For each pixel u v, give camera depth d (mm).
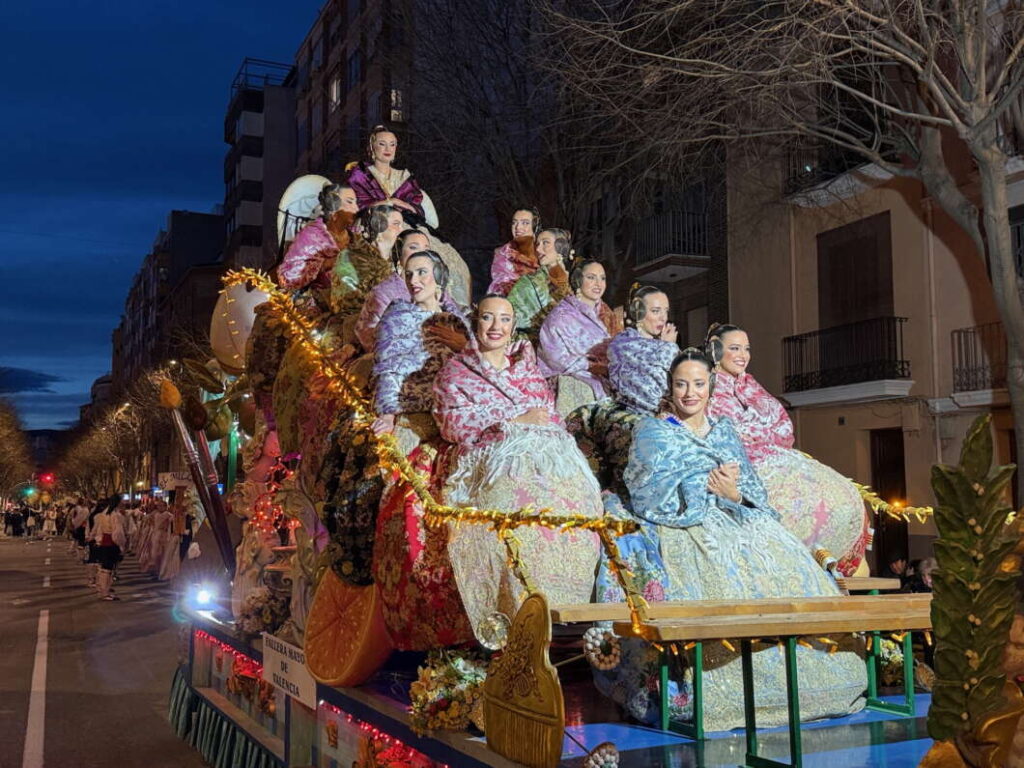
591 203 21688
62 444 131750
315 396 5543
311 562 5719
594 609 3250
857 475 19500
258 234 64125
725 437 4508
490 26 21125
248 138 64125
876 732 3666
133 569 32969
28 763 7809
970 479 2293
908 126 16359
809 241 20516
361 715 4520
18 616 18500
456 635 4113
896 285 18531
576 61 17109
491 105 21438
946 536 2322
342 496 4809
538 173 21656
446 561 4141
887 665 4637
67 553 45750
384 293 5582
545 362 6051
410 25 22453
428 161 22234
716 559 4145
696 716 3551
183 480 16578
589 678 4832
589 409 4863
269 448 7762
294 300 6766
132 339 120688
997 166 13008
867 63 14430
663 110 17016
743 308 22234
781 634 3096
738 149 20875
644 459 4230
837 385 19109
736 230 22312
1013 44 13547
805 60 14625
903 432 18422
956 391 17156
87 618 18141
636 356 4727
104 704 10242
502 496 3916
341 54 41188
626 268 25500
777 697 3824
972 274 17125
